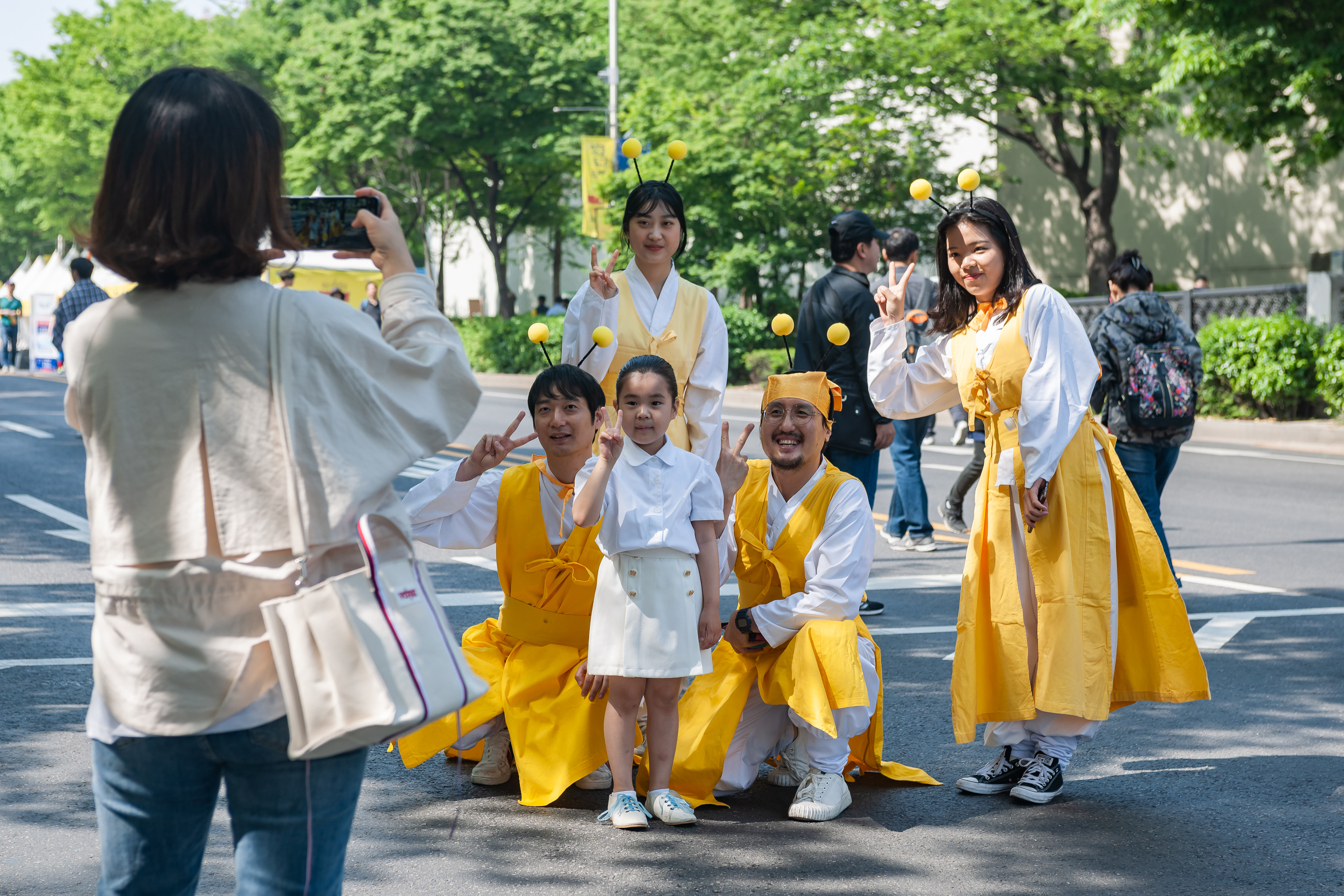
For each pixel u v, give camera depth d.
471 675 1.92
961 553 7.97
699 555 3.76
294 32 35.28
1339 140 16.27
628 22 29.09
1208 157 26.83
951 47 21.36
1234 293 16.09
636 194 4.57
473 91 30.86
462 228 46.88
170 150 1.82
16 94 41.25
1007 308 3.93
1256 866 3.35
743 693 3.93
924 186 3.99
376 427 1.90
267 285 1.90
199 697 1.79
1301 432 13.80
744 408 18.41
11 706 4.70
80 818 3.64
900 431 7.97
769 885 3.23
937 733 4.59
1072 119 25.06
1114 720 4.73
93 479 1.85
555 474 3.98
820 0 23.05
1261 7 15.07
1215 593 6.77
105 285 19.00
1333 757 4.25
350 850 3.46
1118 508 3.93
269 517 1.83
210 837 3.56
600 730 3.91
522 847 3.49
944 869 3.34
